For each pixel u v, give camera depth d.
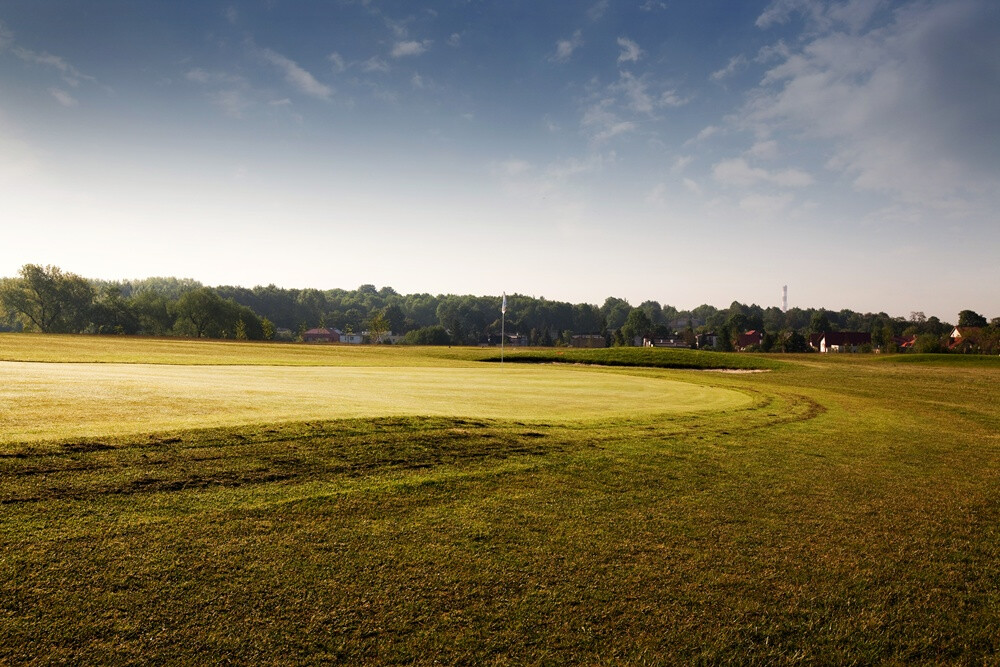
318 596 4.99
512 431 10.90
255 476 7.53
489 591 5.25
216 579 5.12
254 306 173.25
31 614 4.44
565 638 4.64
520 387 20.56
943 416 18.11
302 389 15.92
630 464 9.52
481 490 7.81
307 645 4.36
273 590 5.03
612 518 7.12
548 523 6.84
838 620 5.10
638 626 4.86
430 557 5.81
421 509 7.01
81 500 6.34
